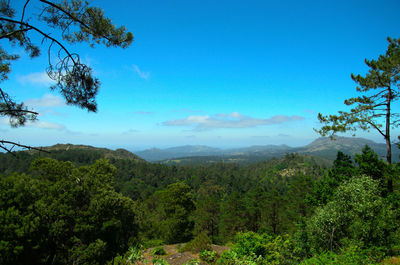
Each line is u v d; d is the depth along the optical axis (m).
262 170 172.12
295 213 33.62
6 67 5.38
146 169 148.62
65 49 4.55
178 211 31.64
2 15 4.84
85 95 5.14
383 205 10.83
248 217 38.69
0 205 11.04
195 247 15.05
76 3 4.75
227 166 198.12
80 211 14.89
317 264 8.64
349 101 15.79
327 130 15.38
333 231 10.67
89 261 13.39
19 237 10.38
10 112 4.62
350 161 19.08
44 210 12.52
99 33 4.99
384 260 8.71
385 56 14.27
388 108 14.45
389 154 14.73
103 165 20.06
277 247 10.55
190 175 154.38
